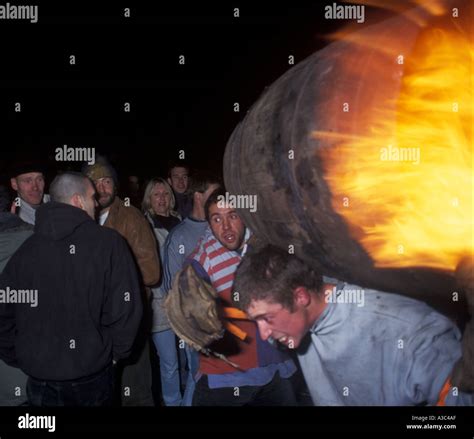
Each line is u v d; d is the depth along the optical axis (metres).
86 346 2.24
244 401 2.46
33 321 2.25
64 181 2.37
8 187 2.83
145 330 2.98
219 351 2.42
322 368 1.87
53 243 2.24
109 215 2.89
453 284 1.37
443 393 1.55
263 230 1.61
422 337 1.57
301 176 1.34
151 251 2.87
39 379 2.26
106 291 2.28
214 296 1.91
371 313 1.62
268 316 1.74
